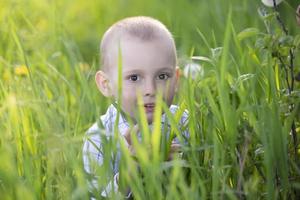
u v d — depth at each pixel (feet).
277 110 10.38
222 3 20.59
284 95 10.86
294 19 18.21
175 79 12.06
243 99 10.84
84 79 12.67
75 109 13.66
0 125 12.23
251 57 12.11
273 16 11.32
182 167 10.72
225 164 10.63
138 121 10.56
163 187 10.21
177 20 20.47
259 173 10.72
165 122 10.67
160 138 11.00
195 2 22.52
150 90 11.66
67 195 10.10
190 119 10.82
